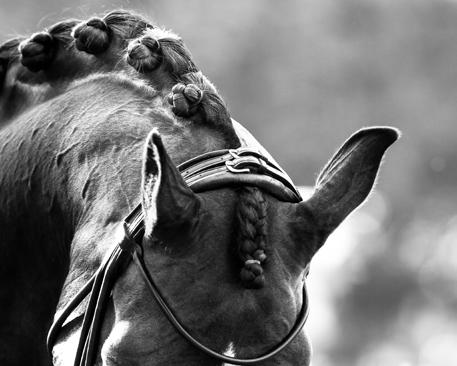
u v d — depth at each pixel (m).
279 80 40.03
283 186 7.39
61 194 8.12
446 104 42.91
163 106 7.88
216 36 39.22
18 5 32.53
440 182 42.88
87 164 7.93
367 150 7.39
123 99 8.05
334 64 41.41
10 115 8.85
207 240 7.07
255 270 6.94
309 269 7.54
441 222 44.25
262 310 7.03
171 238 6.99
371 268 45.72
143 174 6.80
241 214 7.08
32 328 8.53
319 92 40.75
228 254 7.07
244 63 39.69
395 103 41.97
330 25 42.28
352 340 45.41
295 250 7.25
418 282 46.03
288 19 41.00
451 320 46.53
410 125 42.16
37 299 8.48
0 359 8.61
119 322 7.08
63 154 8.14
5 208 8.48
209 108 7.69
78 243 7.74
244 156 7.45
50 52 8.57
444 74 43.25
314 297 45.34
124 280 7.16
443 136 42.34
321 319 45.44
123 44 8.28
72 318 7.54
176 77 7.91
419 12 43.84
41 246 8.37
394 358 46.09
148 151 6.67
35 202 8.34
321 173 7.50
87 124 8.07
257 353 7.00
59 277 8.34
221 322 6.98
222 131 7.67
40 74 8.69
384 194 43.56
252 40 39.91
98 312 7.24
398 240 45.41
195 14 38.88
